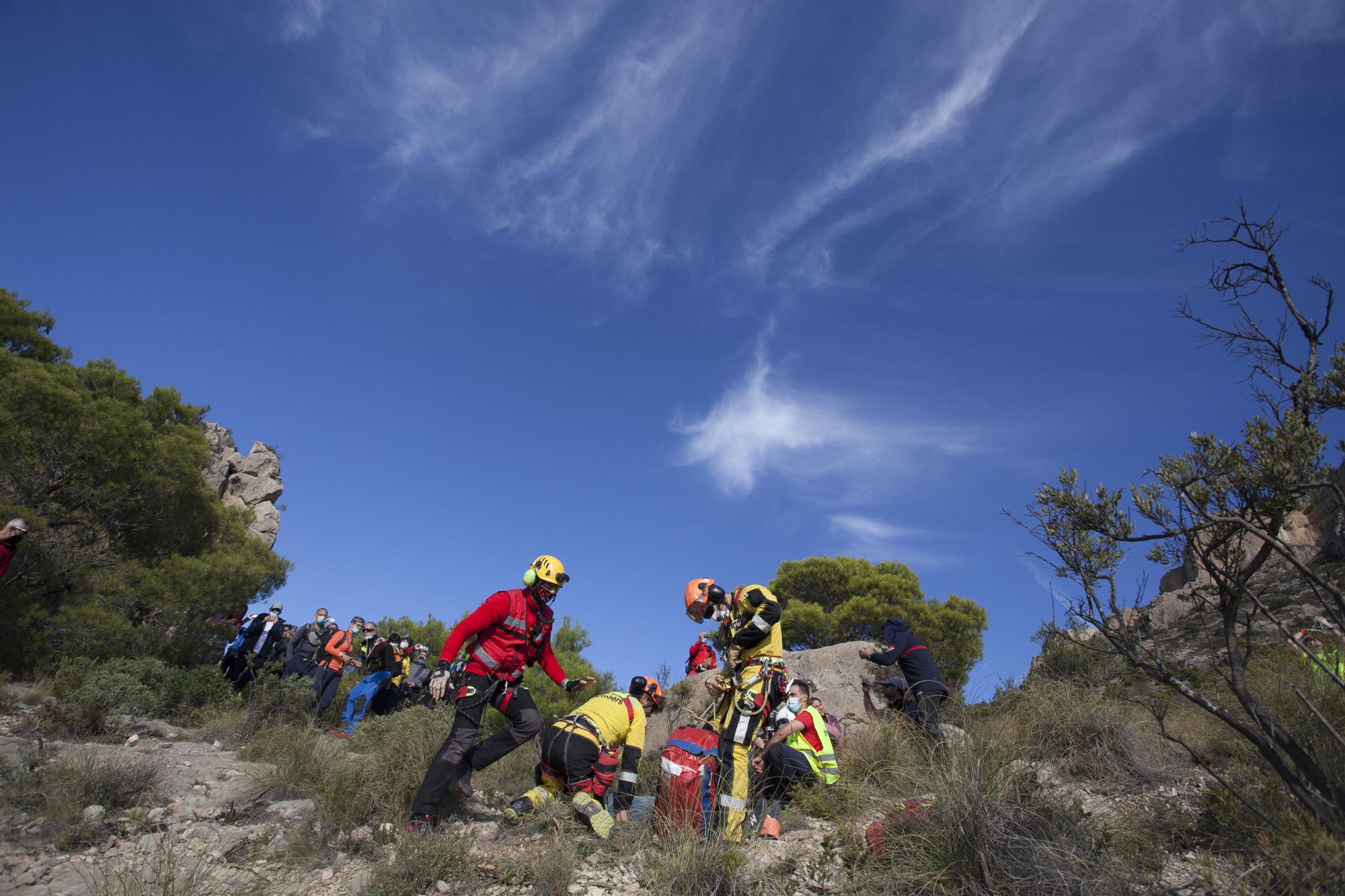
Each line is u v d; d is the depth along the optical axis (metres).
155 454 12.82
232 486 22.02
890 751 5.52
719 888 3.49
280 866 3.77
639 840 4.29
